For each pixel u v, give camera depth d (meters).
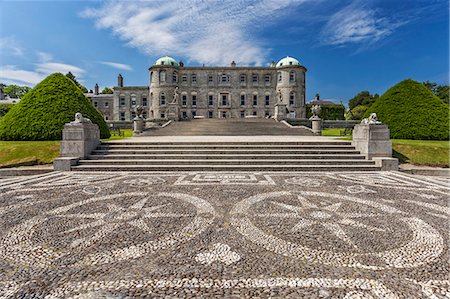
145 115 55.50
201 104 52.06
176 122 31.02
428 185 7.61
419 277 2.98
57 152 11.53
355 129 11.84
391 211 5.26
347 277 2.98
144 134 23.58
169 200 6.01
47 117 13.43
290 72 51.16
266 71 52.34
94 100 62.28
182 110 51.75
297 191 6.86
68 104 14.21
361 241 3.89
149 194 6.55
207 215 5.00
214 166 10.19
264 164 10.55
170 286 2.80
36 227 4.39
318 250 3.61
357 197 6.29
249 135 22.53
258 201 5.93
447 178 8.76
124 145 11.91
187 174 9.34
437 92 72.88
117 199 6.09
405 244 3.79
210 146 11.94
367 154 10.84
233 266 3.20
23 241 3.86
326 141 12.81
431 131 13.98
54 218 4.81
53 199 6.07
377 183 7.87
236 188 7.19
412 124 14.38
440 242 3.86
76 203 5.76
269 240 3.92
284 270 3.12
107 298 2.60
